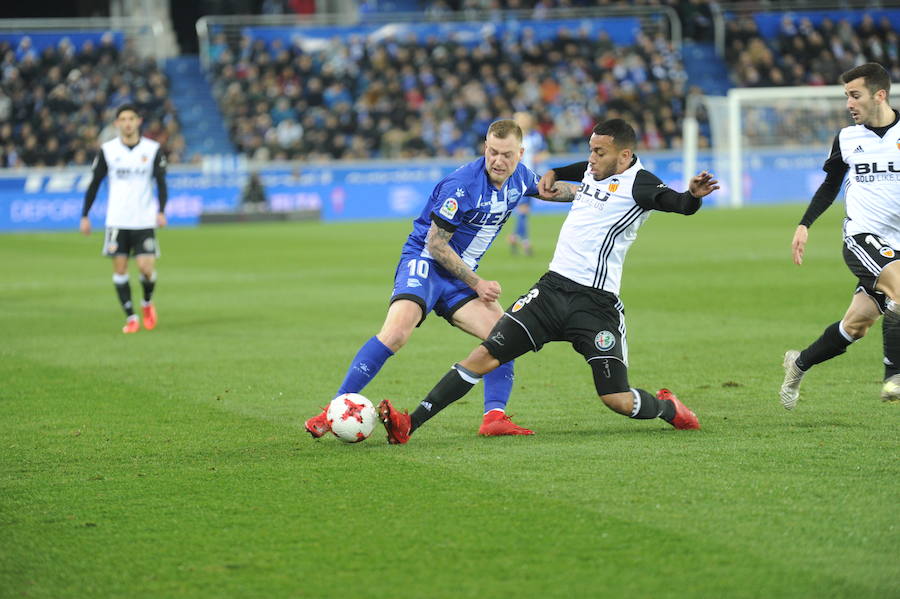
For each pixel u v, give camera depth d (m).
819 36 135.75
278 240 80.38
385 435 21.83
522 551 14.63
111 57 119.25
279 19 128.88
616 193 20.55
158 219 38.97
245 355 32.56
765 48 133.75
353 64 124.81
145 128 113.38
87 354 33.09
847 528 15.36
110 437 21.83
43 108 113.19
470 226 22.00
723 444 20.45
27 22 121.75
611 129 20.38
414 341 34.88
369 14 140.12
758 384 26.81
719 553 14.45
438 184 21.86
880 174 22.33
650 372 28.72
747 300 43.25
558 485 17.73
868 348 31.50
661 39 132.62
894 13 139.75
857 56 134.38
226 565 14.33
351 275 55.84
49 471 19.19
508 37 131.12
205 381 28.36
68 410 24.67
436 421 23.25
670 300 43.78
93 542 15.30
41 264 65.31
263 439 21.55
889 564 13.99
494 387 22.02
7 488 18.09
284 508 16.72
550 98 124.94
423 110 120.94
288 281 53.66
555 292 21.08
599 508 16.44
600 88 126.38
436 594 13.25
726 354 31.25
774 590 13.21
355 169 107.75
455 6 144.00
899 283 21.44
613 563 14.14
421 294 21.91
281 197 105.62
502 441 21.12
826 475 18.08
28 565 14.44
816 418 22.73
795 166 117.00
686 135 111.88
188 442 21.33
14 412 24.45
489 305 22.50
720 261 59.38
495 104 122.56
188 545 15.12
